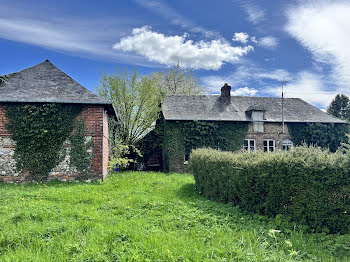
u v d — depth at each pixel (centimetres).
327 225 495
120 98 1961
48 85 1270
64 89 1257
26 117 1133
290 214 544
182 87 3619
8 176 1116
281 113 2208
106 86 1941
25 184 1084
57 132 1154
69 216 600
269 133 2070
